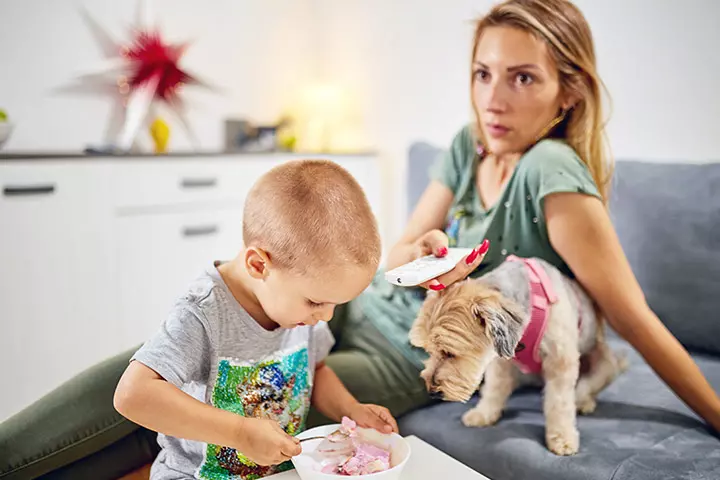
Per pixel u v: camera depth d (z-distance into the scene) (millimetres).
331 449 932
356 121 2904
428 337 1039
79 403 1149
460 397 1027
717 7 1572
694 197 1429
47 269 2098
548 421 1096
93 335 2232
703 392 1130
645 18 1720
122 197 2258
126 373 879
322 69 3088
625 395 1278
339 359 1363
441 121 2484
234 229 2600
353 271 884
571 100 1319
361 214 915
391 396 1325
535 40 1271
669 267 1439
